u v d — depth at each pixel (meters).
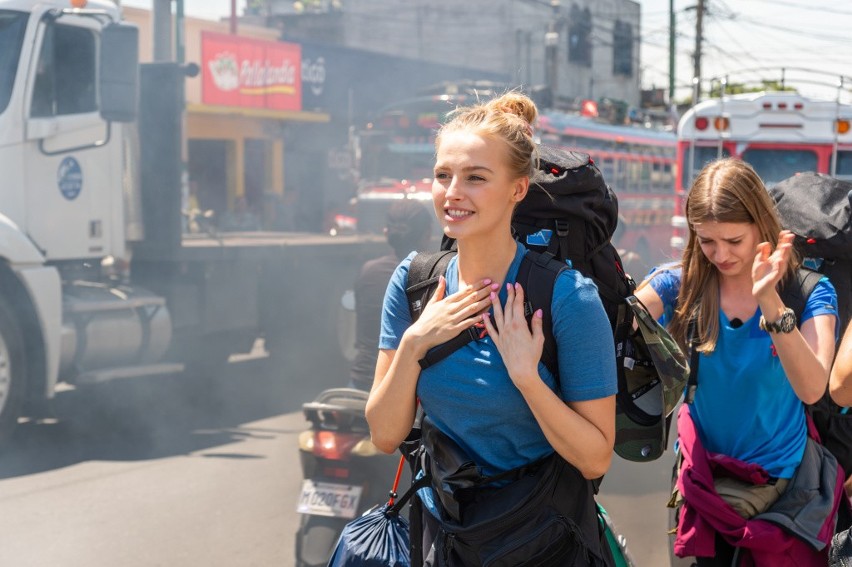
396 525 2.82
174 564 5.26
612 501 6.44
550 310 2.42
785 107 14.36
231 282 9.73
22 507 6.18
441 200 2.45
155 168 8.90
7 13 7.65
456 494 2.47
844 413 3.29
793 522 3.03
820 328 3.03
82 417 8.71
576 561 2.46
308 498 4.69
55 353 7.61
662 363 2.71
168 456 7.45
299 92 26.52
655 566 5.33
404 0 38.12
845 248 3.38
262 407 9.25
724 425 3.18
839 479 3.16
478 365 2.46
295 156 27.42
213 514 6.08
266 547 5.54
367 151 18.03
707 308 3.16
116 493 6.49
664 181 25.39
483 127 2.41
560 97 21.84
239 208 23.94
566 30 41.88
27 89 7.68
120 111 7.45
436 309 2.48
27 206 7.74
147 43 23.03
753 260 3.05
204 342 9.90
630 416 2.79
